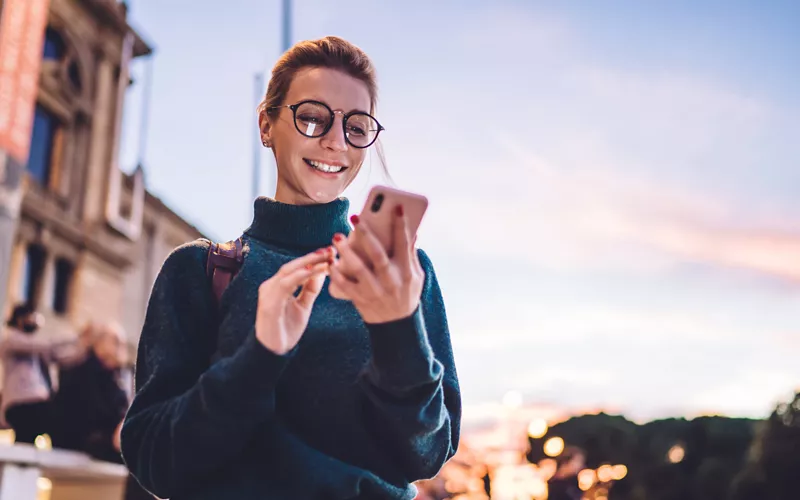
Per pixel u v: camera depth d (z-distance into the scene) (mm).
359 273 926
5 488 3488
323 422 1116
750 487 11367
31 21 5832
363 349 1147
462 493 8383
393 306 958
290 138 1211
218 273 1195
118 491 4633
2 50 5516
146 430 1067
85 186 19422
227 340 1129
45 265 18109
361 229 923
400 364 991
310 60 1226
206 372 1022
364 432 1116
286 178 1245
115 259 20281
